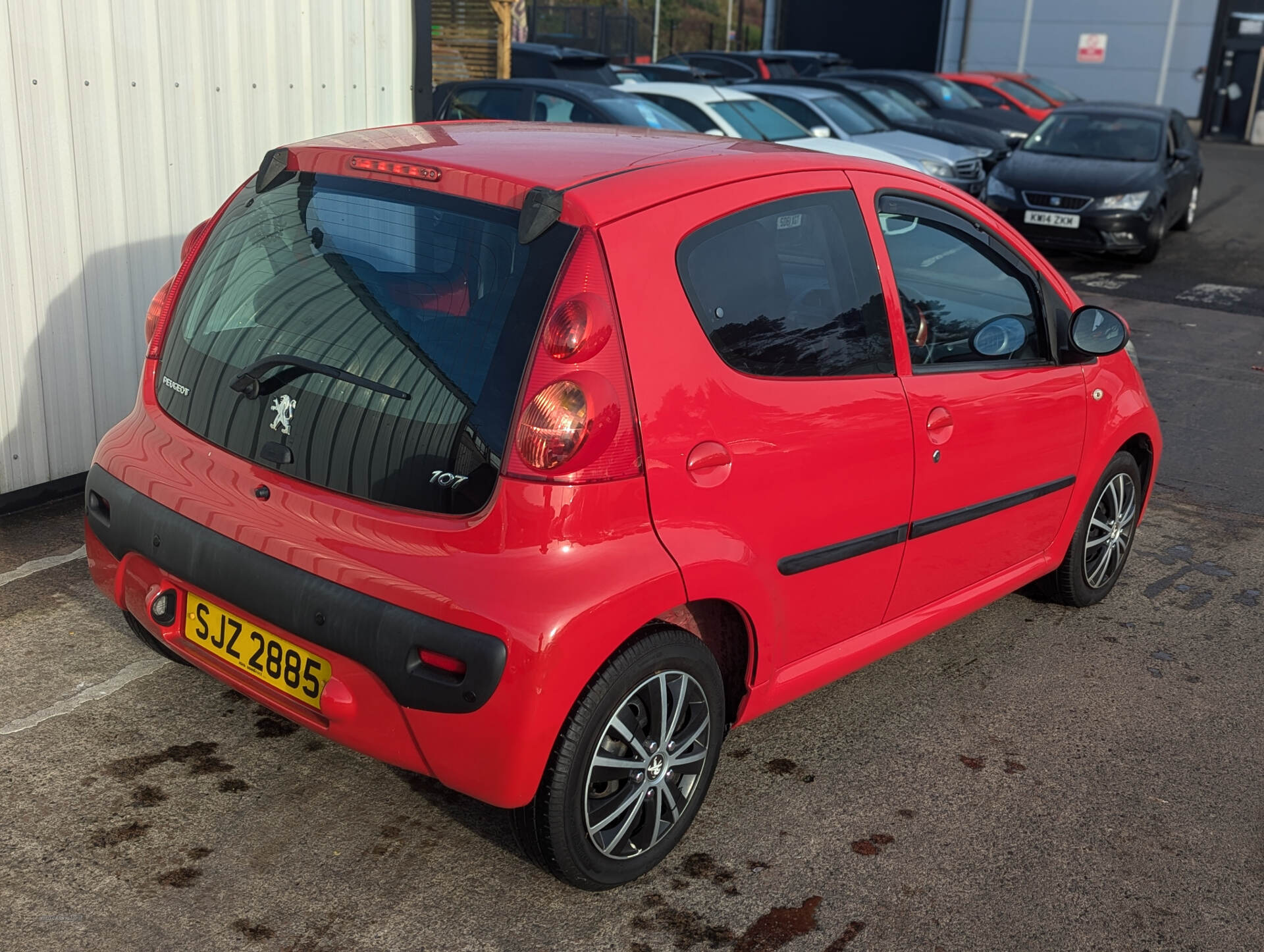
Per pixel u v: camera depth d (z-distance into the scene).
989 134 15.87
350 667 2.44
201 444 2.77
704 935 2.61
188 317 2.92
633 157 2.75
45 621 3.76
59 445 4.77
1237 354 9.05
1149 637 4.37
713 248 2.66
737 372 2.68
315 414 2.55
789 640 3.00
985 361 3.56
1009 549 3.86
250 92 5.31
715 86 12.76
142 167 4.88
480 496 2.35
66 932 2.45
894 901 2.78
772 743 3.44
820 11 35.16
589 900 2.70
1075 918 2.78
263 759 3.12
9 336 4.48
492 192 2.49
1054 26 32.19
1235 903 2.88
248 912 2.56
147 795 2.93
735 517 2.69
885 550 3.22
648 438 2.46
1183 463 6.45
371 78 5.98
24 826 2.77
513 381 2.34
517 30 22.28
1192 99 31.09
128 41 4.71
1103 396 4.11
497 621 2.28
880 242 3.18
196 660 2.77
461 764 2.40
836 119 13.63
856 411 2.99
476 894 2.68
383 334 2.51
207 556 2.63
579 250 2.40
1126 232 12.39
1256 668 4.18
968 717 3.68
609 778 2.58
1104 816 3.20
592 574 2.36
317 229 2.70
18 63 4.32
